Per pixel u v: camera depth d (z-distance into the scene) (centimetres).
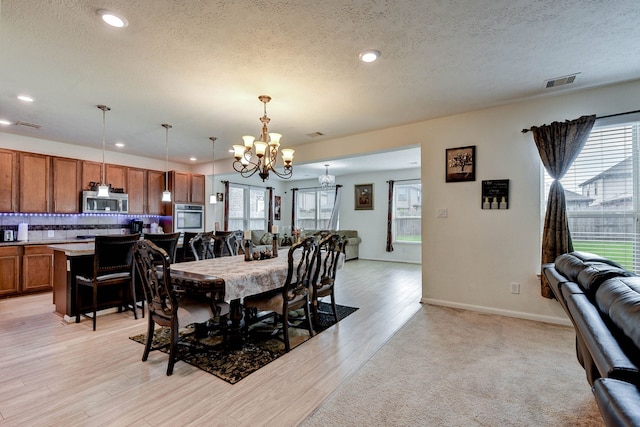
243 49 236
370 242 884
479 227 374
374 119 403
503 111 360
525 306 349
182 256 460
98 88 305
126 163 605
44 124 419
